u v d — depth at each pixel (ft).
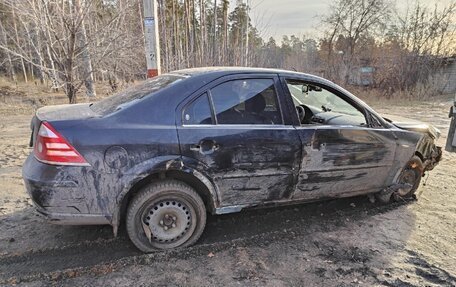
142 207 8.50
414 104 51.29
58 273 7.82
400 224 10.78
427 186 14.23
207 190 8.88
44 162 7.59
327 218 11.10
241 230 10.18
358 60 66.69
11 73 79.41
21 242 9.15
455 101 13.41
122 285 7.50
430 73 63.05
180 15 70.18
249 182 9.17
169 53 40.52
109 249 8.93
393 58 63.77
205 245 9.23
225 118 8.86
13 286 7.38
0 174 14.58
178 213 8.89
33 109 37.32
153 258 8.55
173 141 8.20
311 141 9.61
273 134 9.16
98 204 7.95
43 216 7.85
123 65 27.73
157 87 9.04
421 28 65.57
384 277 8.02
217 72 9.12
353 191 11.11
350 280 7.88
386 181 11.69
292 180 9.68
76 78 21.45
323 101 11.16
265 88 9.49
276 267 8.33
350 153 10.34
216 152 8.59
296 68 69.97
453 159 18.81
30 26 26.58
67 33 19.75
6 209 11.11
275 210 11.53
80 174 7.66
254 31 55.98
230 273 8.04
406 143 11.55
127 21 24.13
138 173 7.98
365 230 10.34
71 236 9.53
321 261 8.63
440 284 7.82
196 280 7.75
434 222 10.96
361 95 60.18
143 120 8.18
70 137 7.59
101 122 7.94
